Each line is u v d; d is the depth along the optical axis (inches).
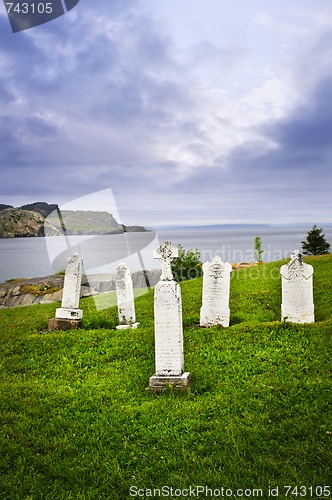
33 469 255.8
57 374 440.5
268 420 294.7
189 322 658.2
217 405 328.5
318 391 336.5
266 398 333.1
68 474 251.0
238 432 282.7
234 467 244.5
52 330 658.8
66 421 317.1
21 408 346.3
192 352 477.1
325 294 762.8
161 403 340.5
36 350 527.8
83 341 548.7
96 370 442.3
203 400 341.4
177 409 325.7
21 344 561.3
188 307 778.2
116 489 237.5
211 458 256.7
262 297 796.6
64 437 294.5
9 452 275.3
